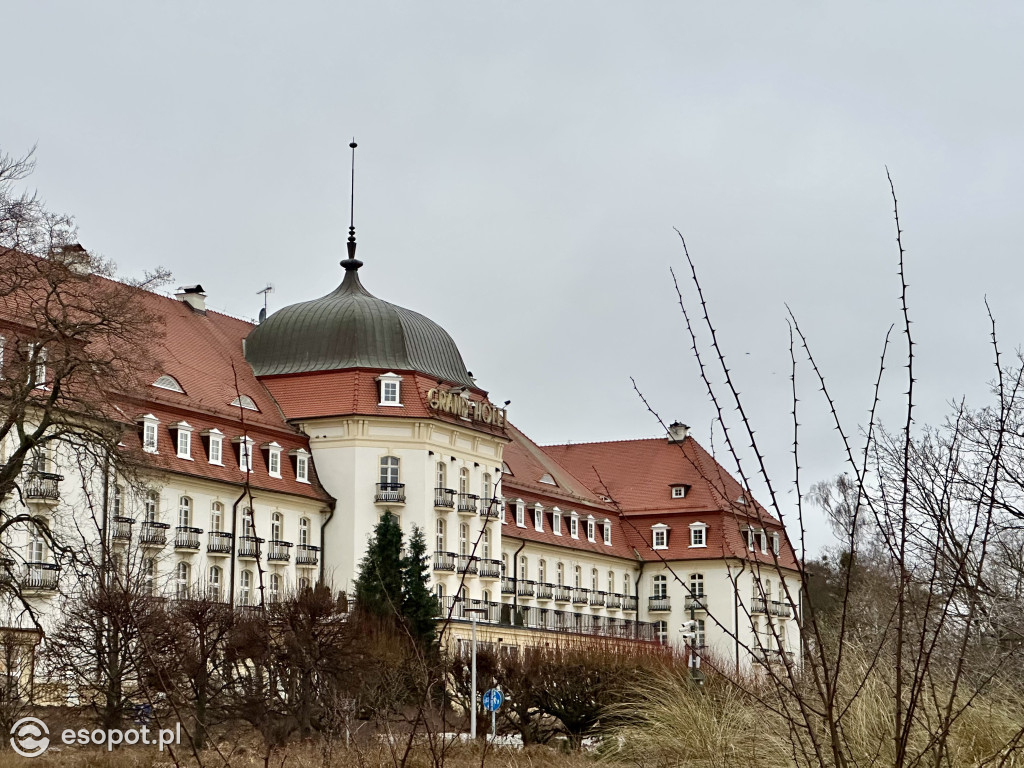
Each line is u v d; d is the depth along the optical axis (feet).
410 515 268.82
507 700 122.21
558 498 341.21
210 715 91.40
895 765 30.58
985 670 48.11
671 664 99.86
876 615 49.44
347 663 121.90
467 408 283.18
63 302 156.56
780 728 51.62
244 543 245.65
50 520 199.41
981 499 36.32
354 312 282.56
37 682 114.52
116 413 164.45
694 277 32.40
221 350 277.85
